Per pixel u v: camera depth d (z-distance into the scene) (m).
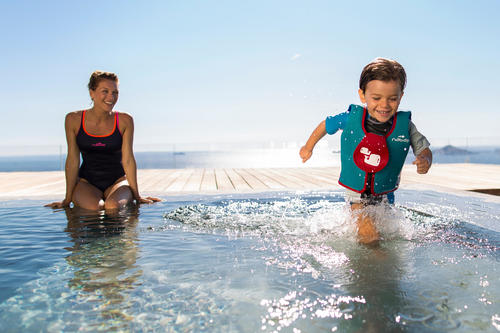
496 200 2.88
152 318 0.87
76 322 0.85
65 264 1.32
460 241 1.58
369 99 1.78
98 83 2.87
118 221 2.15
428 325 0.82
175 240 1.66
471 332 0.79
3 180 5.54
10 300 0.99
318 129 2.15
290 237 1.68
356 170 1.95
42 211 2.57
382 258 1.35
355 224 1.79
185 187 4.47
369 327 0.81
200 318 0.87
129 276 1.18
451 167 7.28
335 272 1.20
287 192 3.45
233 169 7.55
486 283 1.08
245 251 1.46
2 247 1.56
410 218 2.10
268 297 0.99
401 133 1.87
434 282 1.10
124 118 3.03
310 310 0.91
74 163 2.92
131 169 2.99
